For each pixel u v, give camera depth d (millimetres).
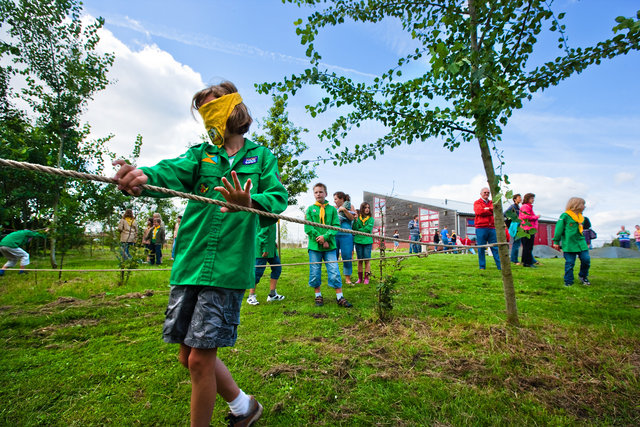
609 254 14594
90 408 1854
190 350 1463
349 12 3061
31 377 2201
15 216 8523
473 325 3031
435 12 3033
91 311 3836
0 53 7508
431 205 26281
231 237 1437
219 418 1753
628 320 3309
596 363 2279
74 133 8500
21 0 7305
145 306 4121
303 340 2848
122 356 2551
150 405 1876
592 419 1728
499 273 6668
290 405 1877
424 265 8328
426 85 2988
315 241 4223
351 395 1968
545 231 26547
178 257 1484
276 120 10086
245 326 3262
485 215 7156
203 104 1612
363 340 2832
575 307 3842
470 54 2455
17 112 10219
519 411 1794
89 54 8461
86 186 8344
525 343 2621
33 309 3908
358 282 6004
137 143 11148
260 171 1583
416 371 2262
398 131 3203
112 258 11172
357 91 3068
